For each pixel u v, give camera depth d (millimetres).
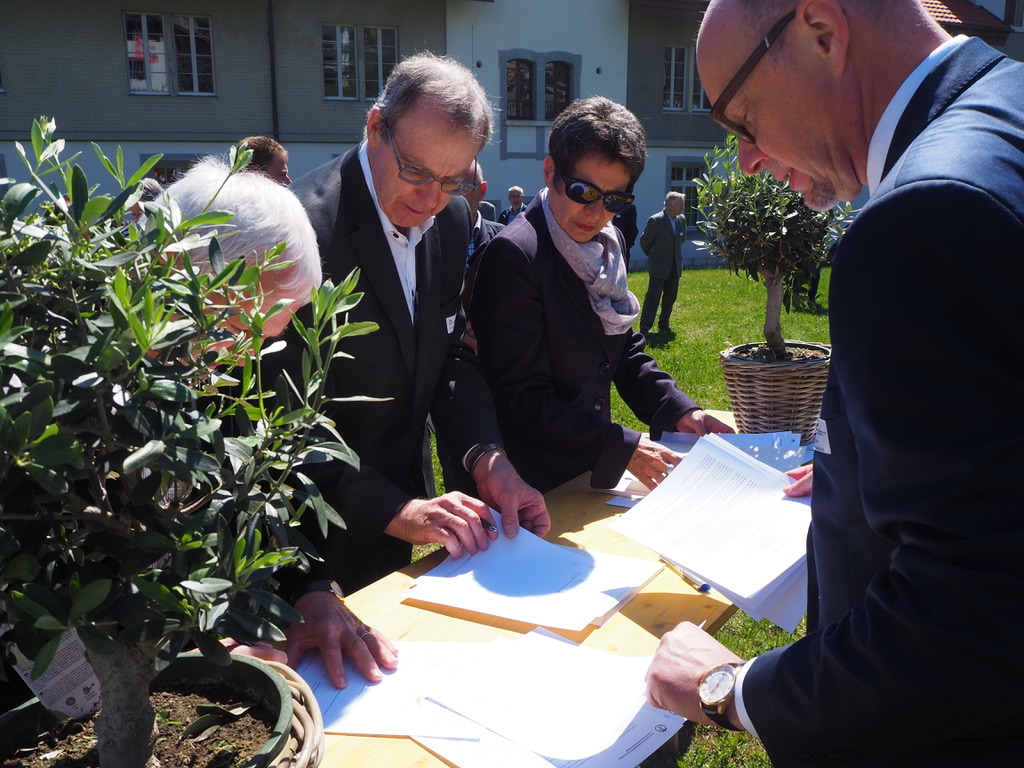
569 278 2154
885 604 867
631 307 2244
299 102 16672
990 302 778
